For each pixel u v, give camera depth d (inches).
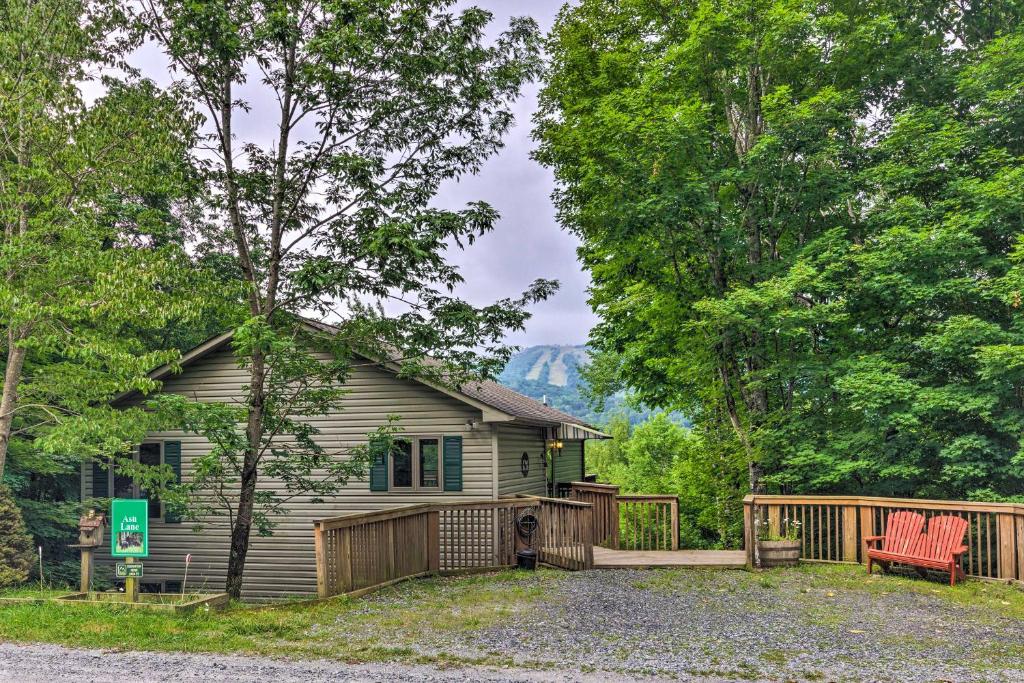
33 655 273.9
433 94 452.1
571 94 741.9
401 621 331.0
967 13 686.5
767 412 642.2
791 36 598.9
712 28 597.3
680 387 778.2
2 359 555.5
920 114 604.1
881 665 262.7
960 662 267.6
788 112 585.6
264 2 415.8
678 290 676.7
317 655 273.4
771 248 659.4
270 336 392.5
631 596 393.1
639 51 680.4
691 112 597.6
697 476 710.5
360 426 623.5
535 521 511.8
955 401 506.6
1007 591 397.7
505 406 643.5
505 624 326.0
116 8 422.3
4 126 415.5
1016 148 601.0
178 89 440.5
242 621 326.3
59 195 427.2
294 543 624.7
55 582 538.0
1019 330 514.9
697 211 605.9
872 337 619.5
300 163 440.5
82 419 426.6
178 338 733.3
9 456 526.6
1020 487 532.1
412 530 460.8
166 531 645.3
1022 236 501.0
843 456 557.3
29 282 409.1
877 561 458.6
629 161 624.1
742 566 485.4
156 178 422.6
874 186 625.9
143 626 314.3
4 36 413.7
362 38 402.0
